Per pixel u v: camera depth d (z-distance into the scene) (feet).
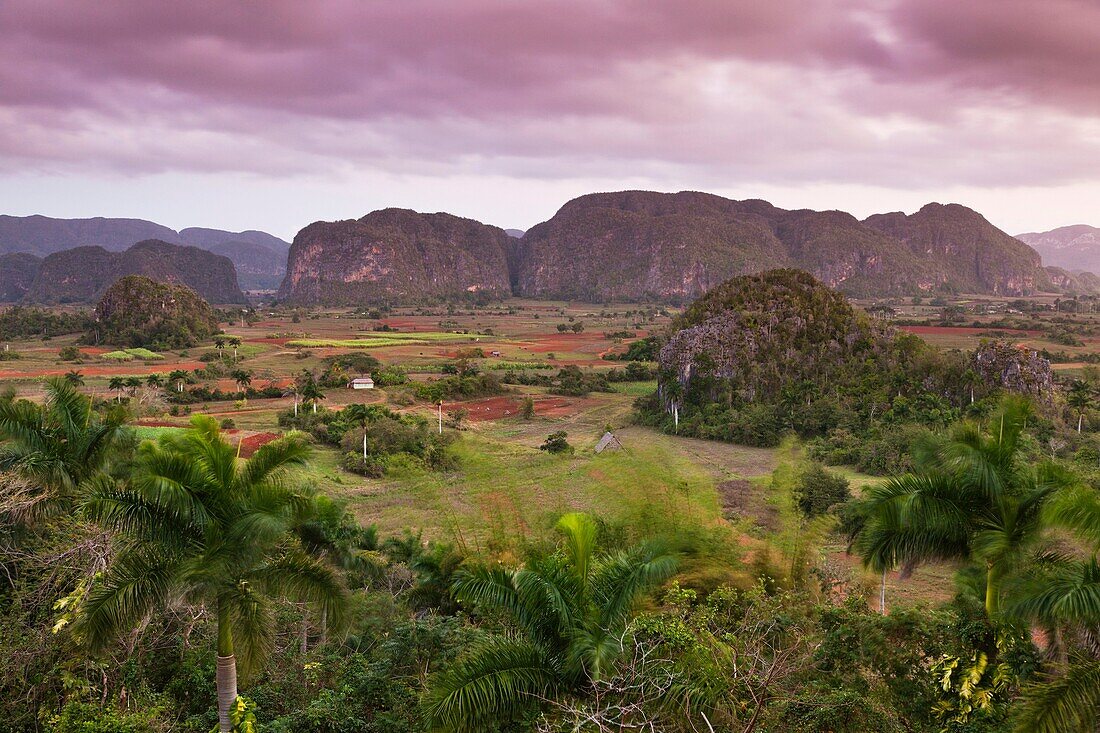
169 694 45.01
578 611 30.96
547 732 26.91
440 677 30.07
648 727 29.91
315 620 57.21
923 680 38.70
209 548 37.09
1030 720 29.45
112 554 45.57
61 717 38.81
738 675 34.42
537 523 60.29
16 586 47.50
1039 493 35.45
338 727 40.24
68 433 53.36
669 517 55.16
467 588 31.50
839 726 35.17
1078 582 30.81
